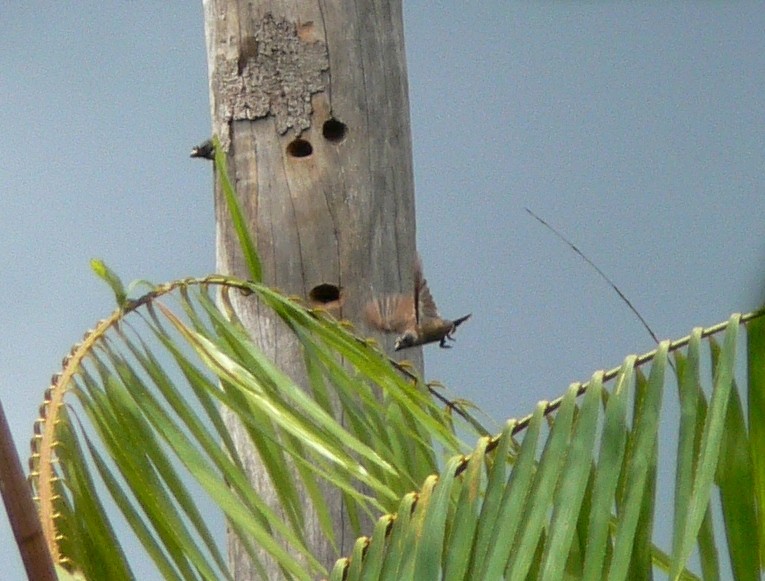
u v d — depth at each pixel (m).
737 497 16.58
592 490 16.56
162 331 16.77
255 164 17.69
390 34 17.77
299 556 17.50
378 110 17.72
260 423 16.83
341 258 17.66
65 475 16.64
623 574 15.53
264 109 17.70
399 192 17.73
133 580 16.64
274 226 17.66
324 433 16.81
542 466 16.48
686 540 15.50
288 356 17.56
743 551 16.56
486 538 16.19
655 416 16.50
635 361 16.53
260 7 17.72
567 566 16.56
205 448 16.67
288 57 17.70
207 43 17.78
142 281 16.81
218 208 17.70
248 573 17.53
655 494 16.48
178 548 16.64
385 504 16.84
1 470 15.08
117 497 16.64
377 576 16.28
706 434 16.42
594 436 16.48
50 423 16.66
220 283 16.92
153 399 16.69
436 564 15.90
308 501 17.50
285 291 17.64
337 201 17.67
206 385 16.73
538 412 16.52
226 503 16.58
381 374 16.94
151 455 16.66
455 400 17.03
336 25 17.72
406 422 16.97
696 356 16.55
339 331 17.00
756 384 16.58
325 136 17.70
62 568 16.53
